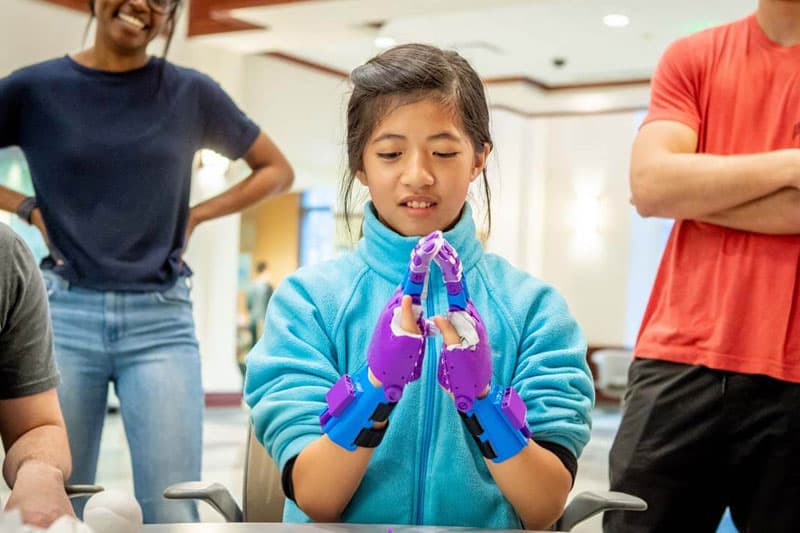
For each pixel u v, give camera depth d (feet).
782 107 6.41
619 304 41.96
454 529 4.12
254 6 26.58
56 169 8.17
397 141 4.77
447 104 4.73
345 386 4.28
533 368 4.89
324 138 35.01
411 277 4.10
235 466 20.34
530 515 4.54
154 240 8.32
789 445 6.06
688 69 6.75
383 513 4.78
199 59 29.55
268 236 58.23
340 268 5.25
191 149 8.72
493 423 4.31
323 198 56.80
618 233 42.06
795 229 6.06
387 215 4.97
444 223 4.93
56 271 8.05
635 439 6.44
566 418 4.74
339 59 34.45
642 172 6.55
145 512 7.97
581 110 41.55
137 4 8.02
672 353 6.39
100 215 8.14
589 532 14.15
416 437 4.83
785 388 6.08
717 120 6.61
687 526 6.36
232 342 31.76
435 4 24.57
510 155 41.73
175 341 8.26
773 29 6.51
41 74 8.29
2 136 8.35
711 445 6.25
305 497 4.50
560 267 43.06
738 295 6.22
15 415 5.34
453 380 4.15
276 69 33.12
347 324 5.07
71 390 7.88
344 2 24.91
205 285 30.81
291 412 4.66
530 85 38.01
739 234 6.31
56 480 4.70
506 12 29.55
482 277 5.15
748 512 6.27
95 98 8.25
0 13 23.89
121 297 8.09
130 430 8.09
